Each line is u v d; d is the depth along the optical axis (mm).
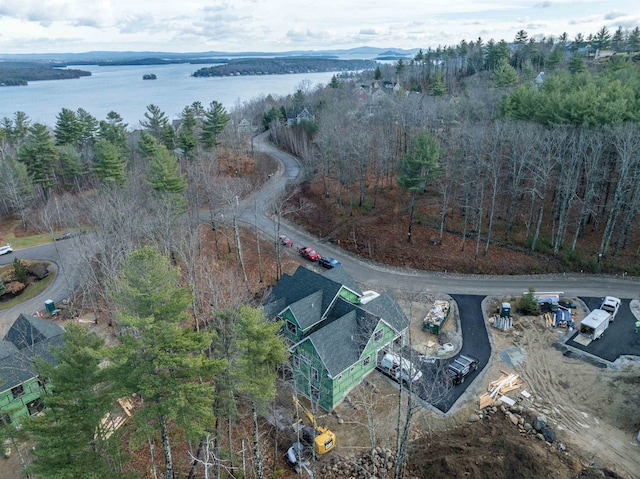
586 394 32625
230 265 52281
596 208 53906
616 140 47469
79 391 20516
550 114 55062
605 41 122688
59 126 81375
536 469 26266
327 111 87438
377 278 51031
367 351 34531
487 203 61094
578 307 43344
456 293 47094
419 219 59469
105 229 43344
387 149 65625
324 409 32938
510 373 35062
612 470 26672
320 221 63594
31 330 36250
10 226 69000
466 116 67312
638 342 37938
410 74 141750
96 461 21375
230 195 49594
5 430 21953
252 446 30156
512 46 153375
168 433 31234
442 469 27000
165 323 20047
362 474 27750
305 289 38250
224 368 22047
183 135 75625
